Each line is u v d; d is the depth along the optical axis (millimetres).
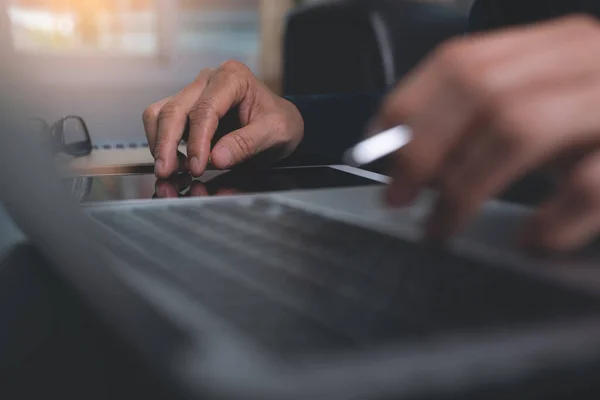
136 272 251
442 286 234
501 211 373
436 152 281
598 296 226
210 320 197
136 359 177
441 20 1572
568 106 269
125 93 3932
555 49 293
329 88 1618
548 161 273
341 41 1563
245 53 4438
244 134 697
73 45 4031
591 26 323
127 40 4156
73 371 208
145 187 538
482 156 270
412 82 297
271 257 276
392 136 294
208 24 4469
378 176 582
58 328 232
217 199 433
